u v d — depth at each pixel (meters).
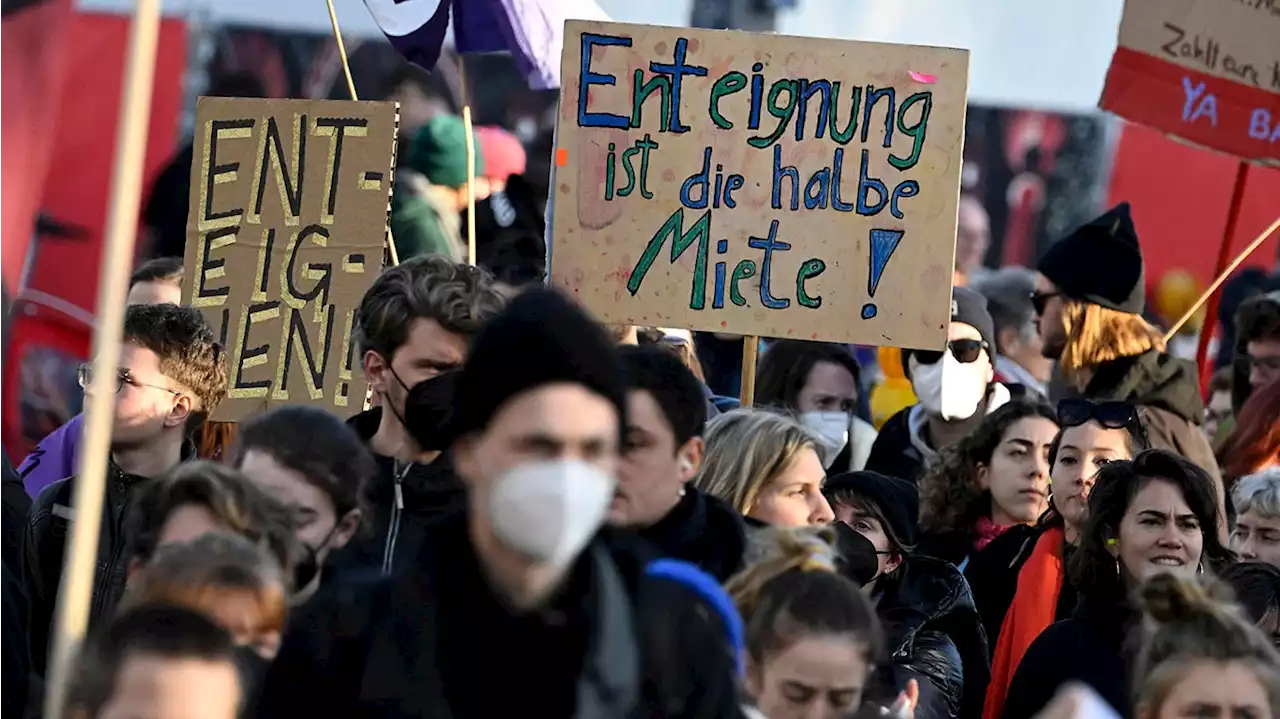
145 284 20.67
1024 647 15.77
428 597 8.23
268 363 17.33
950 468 18.45
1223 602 11.36
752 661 10.56
